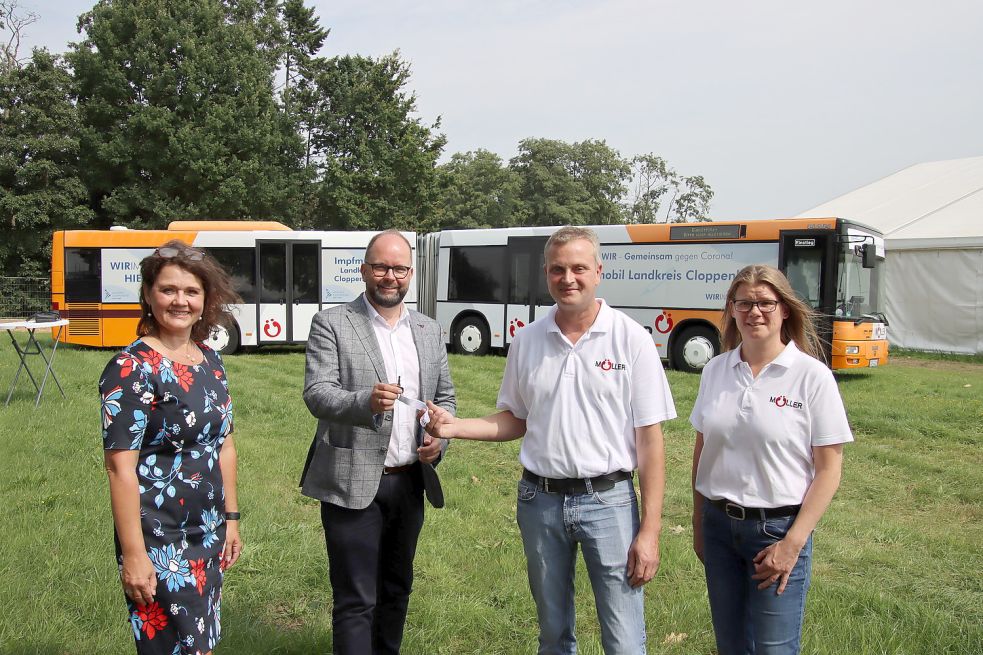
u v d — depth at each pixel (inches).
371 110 1581.0
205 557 112.5
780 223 557.3
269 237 705.0
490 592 184.1
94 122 1412.4
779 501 115.3
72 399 415.2
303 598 178.2
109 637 151.8
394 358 138.3
